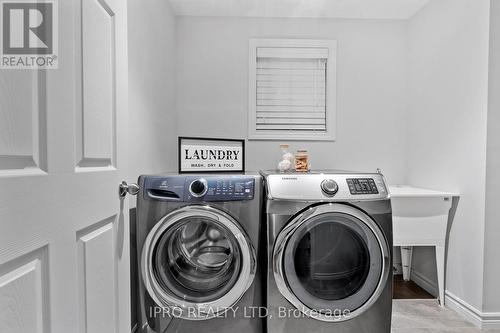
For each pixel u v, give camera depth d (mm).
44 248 743
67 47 840
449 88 2207
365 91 2764
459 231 2096
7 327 628
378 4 2484
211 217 1522
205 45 2701
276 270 1525
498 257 1886
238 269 1548
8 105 639
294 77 2746
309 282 1578
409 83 2732
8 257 624
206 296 1556
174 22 2629
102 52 1052
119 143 1187
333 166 2766
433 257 2381
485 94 1881
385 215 1585
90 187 960
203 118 2719
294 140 2746
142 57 1887
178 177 1562
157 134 2195
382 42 2758
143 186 1562
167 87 2432
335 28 2738
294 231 1512
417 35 2609
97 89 1015
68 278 836
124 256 1231
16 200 646
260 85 2744
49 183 757
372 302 1566
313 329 1561
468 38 2021
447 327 1921
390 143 2783
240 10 2584
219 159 2090
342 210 1525
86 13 940
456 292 2121
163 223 1516
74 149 875
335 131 2750
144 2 1910
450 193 2109
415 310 2141
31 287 697
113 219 1142
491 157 1872
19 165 670
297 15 2676
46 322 746
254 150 2746
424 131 2508
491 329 1885
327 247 1588
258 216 1558
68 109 844
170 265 1640
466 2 2035
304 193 1542
